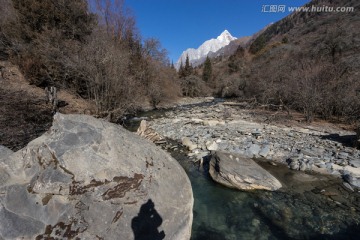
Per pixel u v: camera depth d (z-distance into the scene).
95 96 10.90
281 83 16.45
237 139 8.80
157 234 2.83
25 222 2.47
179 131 10.34
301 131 10.48
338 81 13.20
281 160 7.00
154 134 9.18
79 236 2.52
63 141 3.09
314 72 14.59
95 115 10.77
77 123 3.39
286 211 4.54
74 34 14.93
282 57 28.45
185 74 43.94
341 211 4.54
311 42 29.64
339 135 9.34
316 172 6.18
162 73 26.31
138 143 3.75
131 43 24.58
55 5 14.01
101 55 10.90
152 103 20.92
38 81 12.07
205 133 9.78
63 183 2.76
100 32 15.84
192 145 8.16
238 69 44.84
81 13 15.20
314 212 4.50
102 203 2.79
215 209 4.60
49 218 2.55
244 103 21.97
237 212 4.51
